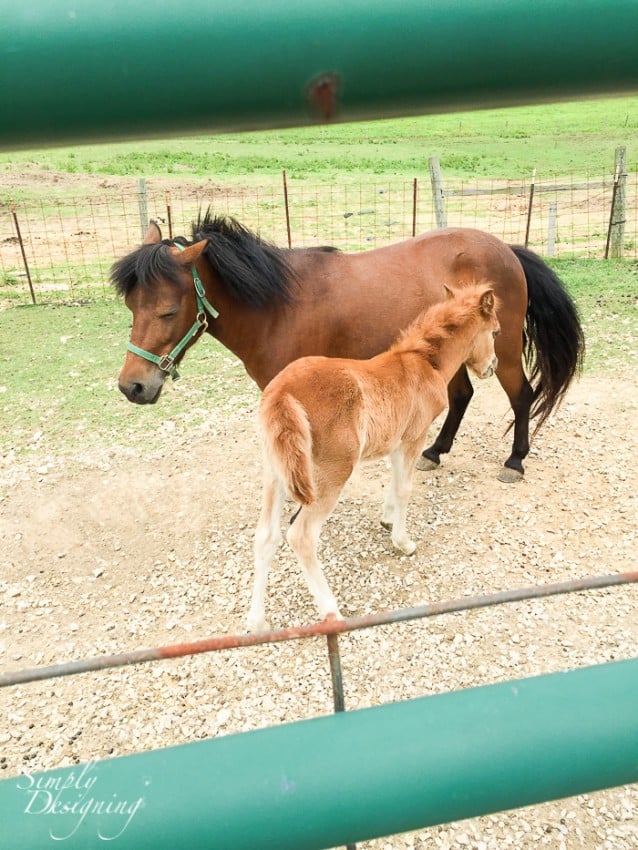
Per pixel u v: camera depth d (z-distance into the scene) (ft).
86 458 20.20
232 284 14.19
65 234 50.44
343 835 3.02
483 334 14.90
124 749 11.50
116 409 23.15
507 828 9.87
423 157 82.64
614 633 13.24
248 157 83.30
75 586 15.52
